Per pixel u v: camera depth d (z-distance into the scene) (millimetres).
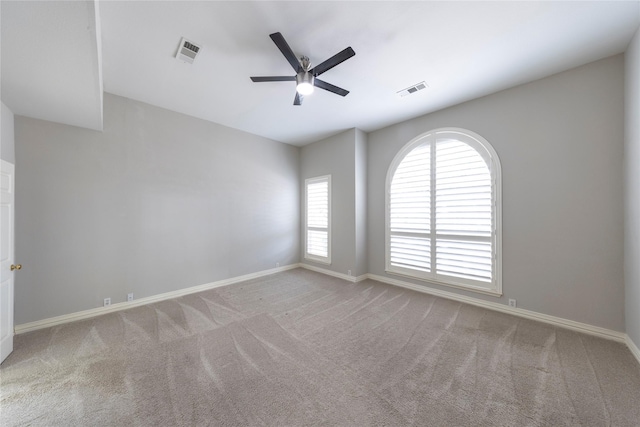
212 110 3551
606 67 2348
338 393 1648
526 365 1935
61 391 1670
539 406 1530
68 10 1287
